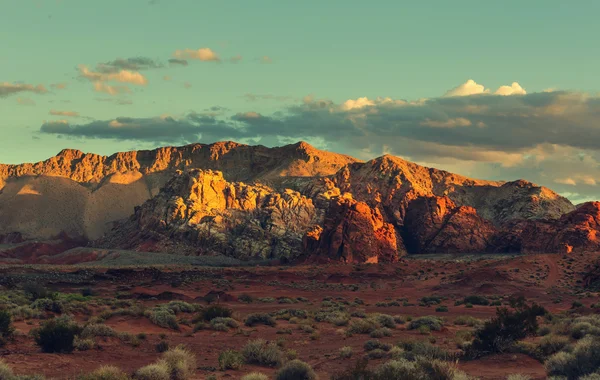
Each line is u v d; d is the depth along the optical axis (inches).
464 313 2974.9
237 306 3410.4
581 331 1529.3
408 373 815.1
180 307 2603.3
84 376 905.5
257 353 1218.0
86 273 6648.6
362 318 2407.7
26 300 2647.6
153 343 1485.0
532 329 1263.5
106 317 1947.6
